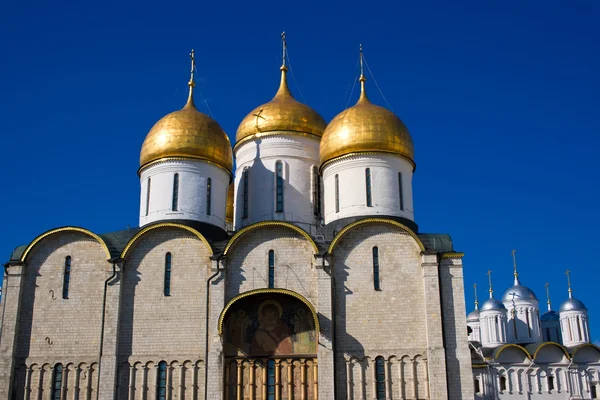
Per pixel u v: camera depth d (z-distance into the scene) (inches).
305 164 1867.6
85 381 1505.9
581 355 2940.5
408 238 1563.7
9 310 1550.2
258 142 1879.9
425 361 1470.2
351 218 1648.6
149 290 1555.1
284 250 1563.7
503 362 2866.6
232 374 1494.8
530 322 3629.4
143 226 1688.0
